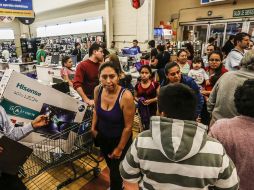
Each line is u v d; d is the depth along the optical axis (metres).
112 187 1.95
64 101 1.78
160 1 10.08
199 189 0.80
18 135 1.45
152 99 2.76
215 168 0.78
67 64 4.18
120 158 1.78
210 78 2.79
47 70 5.77
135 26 9.33
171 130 0.79
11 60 7.77
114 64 1.68
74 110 1.86
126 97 1.64
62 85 2.78
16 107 1.58
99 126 1.82
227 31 8.43
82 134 1.99
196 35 9.25
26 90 1.59
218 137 1.08
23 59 7.41
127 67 5.49
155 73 3.78
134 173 0.93
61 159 1.94
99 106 1.75
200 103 2.22
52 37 13.95
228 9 8.20
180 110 0.81
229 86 1.58
